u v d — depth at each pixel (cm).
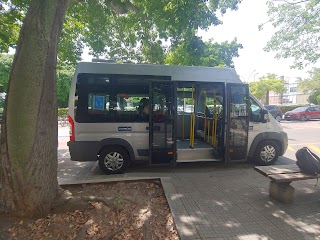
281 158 739
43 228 305
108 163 574
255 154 638
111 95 558
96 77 550
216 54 1748
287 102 5597
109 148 570
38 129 313
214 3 615
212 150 638
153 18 774
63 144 1023
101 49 1162
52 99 329
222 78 617
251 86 3566
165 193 423
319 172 384
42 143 320
